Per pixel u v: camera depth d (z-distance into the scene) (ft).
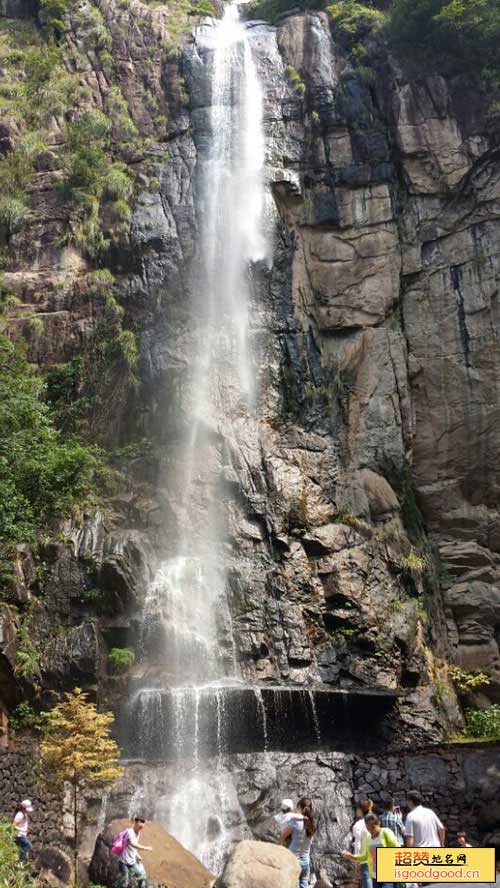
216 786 66.03
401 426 91.76
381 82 102.89
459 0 99.09
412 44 102.89
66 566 74.13
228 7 120.88
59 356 94.07
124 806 63.77
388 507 88.53
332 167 100.73
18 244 99.50
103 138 104.83
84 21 113.80
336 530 84.94
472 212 95.96
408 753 69.82
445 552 90.27
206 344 93.81
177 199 100.94
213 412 90.27
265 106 104.53
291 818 43.19
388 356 93.76
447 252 95.81
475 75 99.76
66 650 68.95
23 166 103.04
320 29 107.45
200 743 68.03
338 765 68.33
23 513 73.46
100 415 91.56
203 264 98.12
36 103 108.27
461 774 67.51
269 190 100.22
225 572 81.10
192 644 75.51
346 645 79.15
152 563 79.00
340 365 94.53
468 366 92.38
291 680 77.00
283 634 78.95
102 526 77.66
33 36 114.32
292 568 82.17
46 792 62.34
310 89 104.42
